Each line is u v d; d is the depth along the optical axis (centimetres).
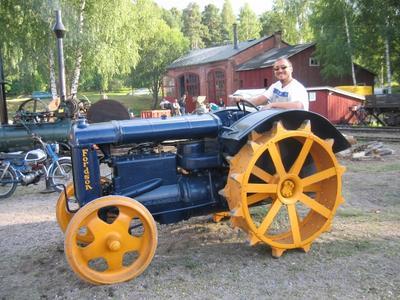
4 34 2381
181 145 459
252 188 420
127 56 2652
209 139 458
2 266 465
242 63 3562
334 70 2900
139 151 463
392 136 1548
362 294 364
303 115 441
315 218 468
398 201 648
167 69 4216
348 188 742
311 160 480
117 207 407
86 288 398
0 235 571
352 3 2702
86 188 425
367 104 2122
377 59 2873
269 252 457
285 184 439
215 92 3722
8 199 800
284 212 583
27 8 2341
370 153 1077
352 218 563
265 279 398
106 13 2473
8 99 4188
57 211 504
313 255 445
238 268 423
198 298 370
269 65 3109
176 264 439
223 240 503
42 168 843
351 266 416
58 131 1116
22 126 1103
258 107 484
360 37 2741
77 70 2523
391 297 357
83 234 472
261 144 419
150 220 409
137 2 2711
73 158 427
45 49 2466
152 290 387
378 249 455
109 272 406
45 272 444
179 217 462
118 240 401
